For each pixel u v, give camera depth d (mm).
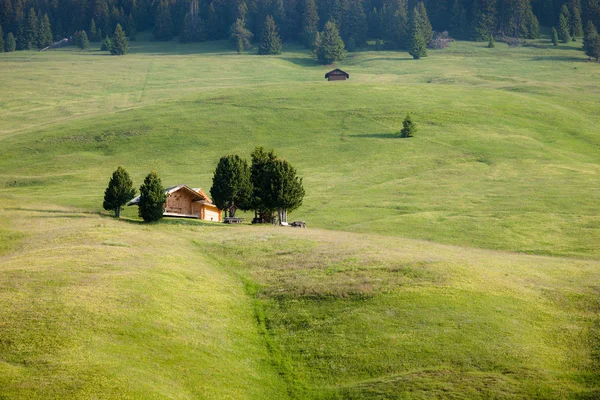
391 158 117062
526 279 46344
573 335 36625
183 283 45188
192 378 31250
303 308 42219
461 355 34062
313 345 36969
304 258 53188
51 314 34969
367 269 48125
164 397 28281
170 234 64562
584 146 127438
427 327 37281
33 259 48094
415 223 80062
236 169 77938
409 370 33156
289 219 84688
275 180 75438
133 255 51312
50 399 26625
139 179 107562
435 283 43906
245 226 72688
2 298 37156
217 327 38656
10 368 29078
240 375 33188
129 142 131500
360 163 114938
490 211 84625
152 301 39688
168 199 80250
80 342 32156
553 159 115250
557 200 88375
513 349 34500
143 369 30750
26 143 132250
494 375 32031
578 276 47719
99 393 27391
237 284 47938
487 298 41375
